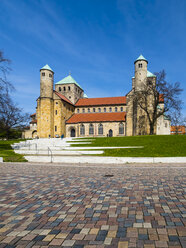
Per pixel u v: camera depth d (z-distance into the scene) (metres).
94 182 7.50
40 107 55.16
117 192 5.95
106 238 3.17
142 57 49.88
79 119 59.62
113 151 21.36
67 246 2.95
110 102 63.66
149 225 3.62
